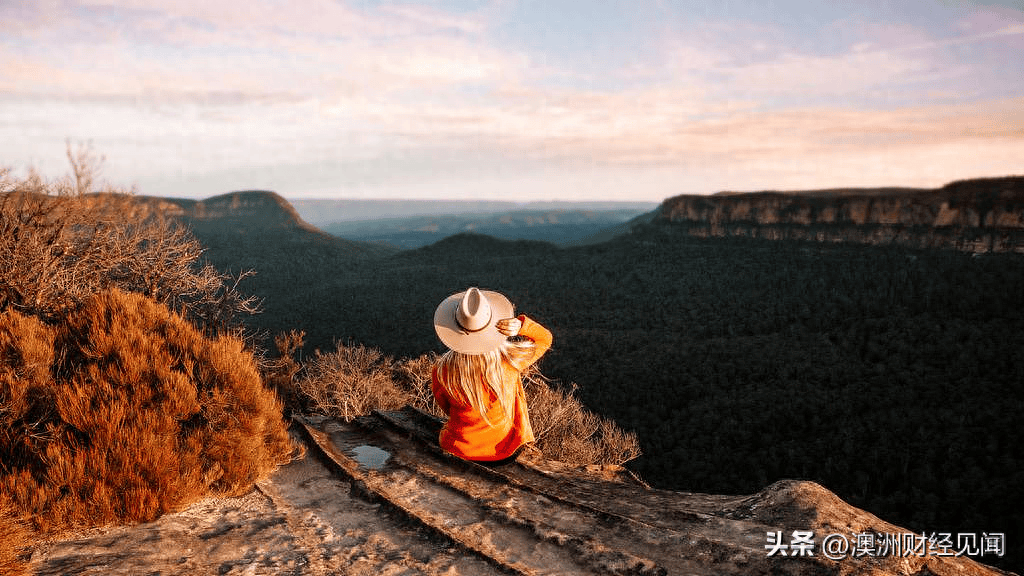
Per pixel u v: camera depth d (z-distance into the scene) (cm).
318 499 366
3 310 669
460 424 387
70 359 429
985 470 5591
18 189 856
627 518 320
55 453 327
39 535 297
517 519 321
